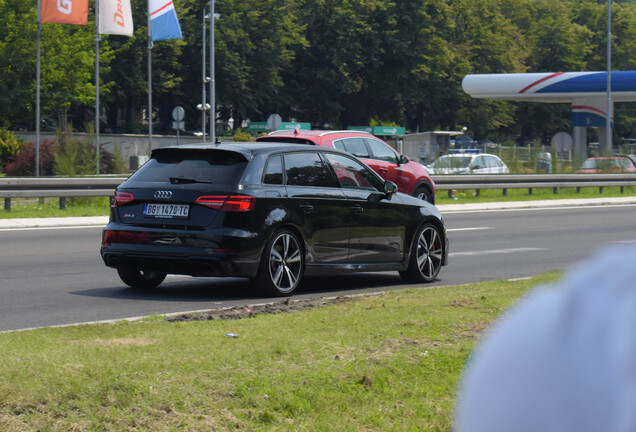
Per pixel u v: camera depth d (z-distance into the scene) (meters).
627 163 84.94
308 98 165.50
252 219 19.86
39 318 17.20
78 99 118.81
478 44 183.00
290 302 18.02
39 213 43.41
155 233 20.14
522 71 187.38
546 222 46.88
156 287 22.14
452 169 75.38
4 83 113.12
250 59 156.38
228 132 150.38
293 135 36.44
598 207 61.09
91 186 47.00
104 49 120.75
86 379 9.69
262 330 13.91
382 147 40.12
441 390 10.38
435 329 13.91
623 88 111.75
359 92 173.38
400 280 24.61
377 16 167.00
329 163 22.23
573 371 1.37
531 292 1.53
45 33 112.69
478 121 183.25
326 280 24.30
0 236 34.28
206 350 11.79
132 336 13.38
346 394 10.10
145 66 141.50
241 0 153.88
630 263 1.42
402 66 168.38
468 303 16.95
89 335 13.72
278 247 20.50
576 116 116.88
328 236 21.55
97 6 78.00
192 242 19.75
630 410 1.31
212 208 19.83
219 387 9.82
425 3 166.25
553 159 81.38
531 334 1.44
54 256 28.55
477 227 43.00
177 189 20.17
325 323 14.63
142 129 148.38
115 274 24.61
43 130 131.25
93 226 39.25
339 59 160.88
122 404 9.05
